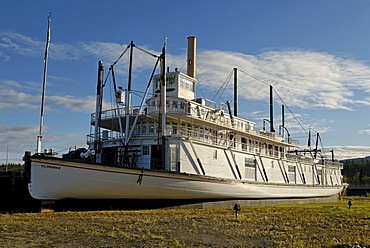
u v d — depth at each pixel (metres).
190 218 26.78
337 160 75.75
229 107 45.09
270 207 41.56
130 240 17.89
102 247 16.44
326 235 20.72
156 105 38.19
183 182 33.62
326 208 41.34
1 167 62.59
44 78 31.39
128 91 37.12
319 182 64.19
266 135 50.44
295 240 18.78
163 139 33.75
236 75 61.09
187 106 37.06
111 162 37.19
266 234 20.58
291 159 55.31
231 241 18.48
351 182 169.88
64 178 28.86
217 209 35.72
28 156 31.73
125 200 32.31
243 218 27.52
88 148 39.53
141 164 35.31
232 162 41.03
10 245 16.42
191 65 47.09
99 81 38.03
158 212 30.59
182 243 17.59
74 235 18.91
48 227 21.11
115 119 38.12
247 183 41.56
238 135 45.22
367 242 18.12
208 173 37.25
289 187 51.62
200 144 36.75
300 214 32.44
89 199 30.75
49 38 32.31
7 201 36.47
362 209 40.06
